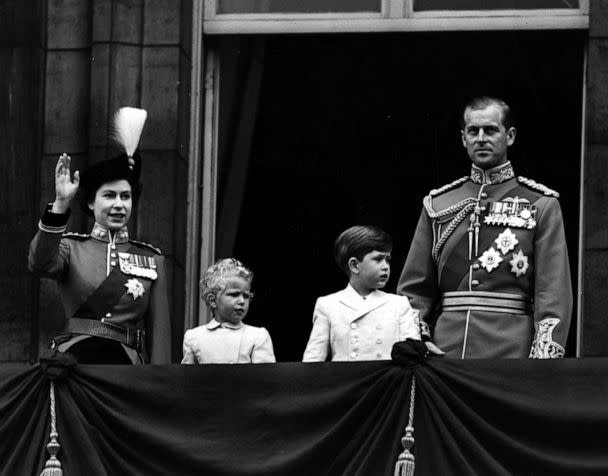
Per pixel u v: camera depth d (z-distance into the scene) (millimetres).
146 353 30109
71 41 33344
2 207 32750
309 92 34344
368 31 33562
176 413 28609
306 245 34406
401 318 29688
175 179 32875
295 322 34312
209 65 33906
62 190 29250
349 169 34594
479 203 30016
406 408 28219
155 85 33031
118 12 33156
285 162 34281
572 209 33125
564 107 33500
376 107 34625
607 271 31906
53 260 29562
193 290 33188
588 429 27938
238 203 34031
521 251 29688
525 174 33500
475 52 33969
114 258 30188
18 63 33156
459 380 28219
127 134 30625
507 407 28047
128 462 28547
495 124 30047
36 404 28719
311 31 33656
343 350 29609
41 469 28484
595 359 28109
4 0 33312
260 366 28641
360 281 29859
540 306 29266
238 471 28297
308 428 28406
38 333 32438
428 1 33531
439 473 27969
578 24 33125
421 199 34594
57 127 33125
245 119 34156
